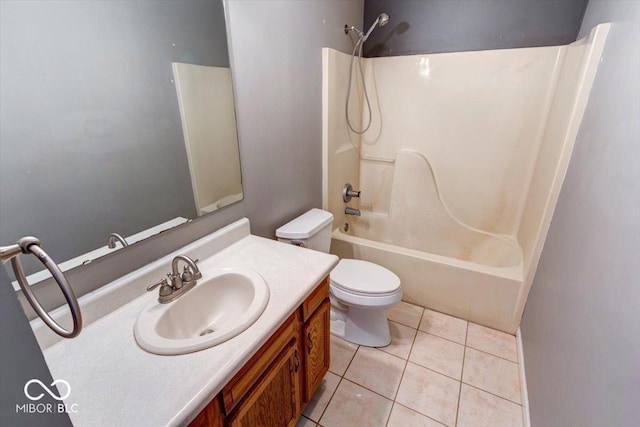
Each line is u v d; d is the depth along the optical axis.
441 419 1.38
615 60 1.16
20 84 0.68
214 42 1.13
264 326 0.85
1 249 0.47
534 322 1.54
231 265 1.19
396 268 2.10
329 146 2.02
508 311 1.84
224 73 1.19
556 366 1.11
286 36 1.48
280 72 1.48
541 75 1.94
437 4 2.07
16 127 0.69
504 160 2.18
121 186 0.93
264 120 1.44
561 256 1.30
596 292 0.88
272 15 1.36
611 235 0.85
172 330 0.94
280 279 1.09
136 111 0.93
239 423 0.84
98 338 0.82
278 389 1.02
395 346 1.80
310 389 1.28
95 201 0.87
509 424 1.36
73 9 0.75
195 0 1.04
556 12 1.82
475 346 1.79
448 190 2.40
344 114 2.19
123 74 0.88
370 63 2.38
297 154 1.75
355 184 2.64
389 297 1.61
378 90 2.42
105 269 0.92
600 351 0.79
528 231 1.96
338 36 1.95
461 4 2.01
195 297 1.03
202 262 1.21
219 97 1.19
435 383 1.56
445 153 2.34
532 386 1.37
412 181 2.43
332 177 2.15
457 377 1.60
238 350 0.77
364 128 2.56
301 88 1.67
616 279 0.77
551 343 1.21
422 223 2.48
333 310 1.88
